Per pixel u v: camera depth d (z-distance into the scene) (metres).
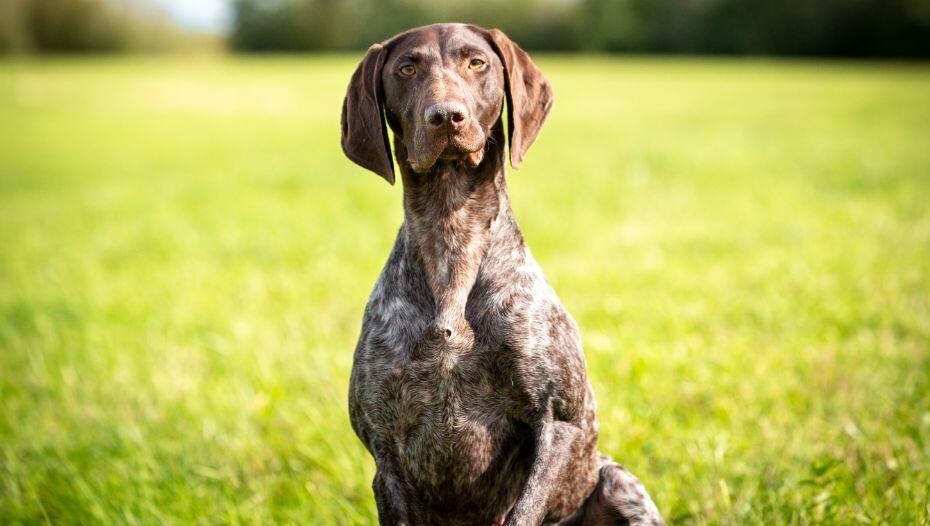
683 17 79.75
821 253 10.31
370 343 4.41
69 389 7.23
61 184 19.53
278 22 90.50
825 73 51.41
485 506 4.45
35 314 9.41
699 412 6.29
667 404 6.35
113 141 26.86
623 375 6.77
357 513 5.23
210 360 7.73
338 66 62.22
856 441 5.48
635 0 81.25
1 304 9.88
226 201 15.85
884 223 11.77
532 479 4.20
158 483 5.62
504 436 4.34
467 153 4.27
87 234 13.79
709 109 31.17
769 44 75.06
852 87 39.31
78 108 37.03
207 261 11.45
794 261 9.98
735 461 5.50
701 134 23.64
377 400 4.36
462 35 4.55
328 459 5.80
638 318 8.20
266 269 10.91
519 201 14.17
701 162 18.12
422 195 4.49
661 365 6.99
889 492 4.92
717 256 10.53
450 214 4.44
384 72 4.61
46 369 7.67
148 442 6.19
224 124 30.91
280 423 6.40
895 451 5.36
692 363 6.97
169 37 92.25
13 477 5.77
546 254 10.87
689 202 13.87
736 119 27.64
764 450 5.59
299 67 61.22
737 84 42.53
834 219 12.23
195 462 5.92
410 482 4.43
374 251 11.38
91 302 9.73
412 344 4.31
